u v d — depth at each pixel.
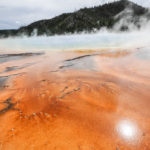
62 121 2.00
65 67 5.15
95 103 2.48
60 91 3.00
